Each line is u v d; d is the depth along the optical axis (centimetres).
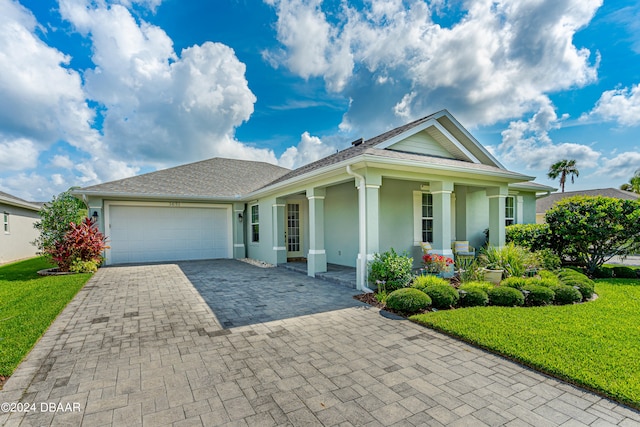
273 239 1163
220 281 841
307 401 279
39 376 324
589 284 620
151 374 329
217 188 1426
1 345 396
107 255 1199
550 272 752
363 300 626
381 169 710
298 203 1301
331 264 1072
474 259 864
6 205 1411
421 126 839
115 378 320
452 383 309
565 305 554
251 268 1091
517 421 250
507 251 791
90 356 373
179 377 322
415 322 492
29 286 768
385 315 532
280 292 705
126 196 1181
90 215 1165
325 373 330
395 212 938
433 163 715
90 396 287
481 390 296
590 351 360
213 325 485
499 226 929
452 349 390
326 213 1126
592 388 290
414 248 972
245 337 435
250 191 1438
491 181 909
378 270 666
